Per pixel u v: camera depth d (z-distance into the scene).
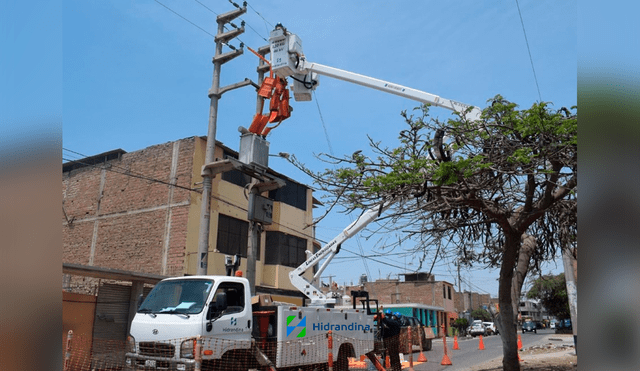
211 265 21.27
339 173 9.15
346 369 11.38
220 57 17.73
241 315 9.20
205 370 8.36
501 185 9.23
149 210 22.25
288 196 27.27
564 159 7.95
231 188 23.45
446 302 57.38
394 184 8.32
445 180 8.01
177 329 8.38
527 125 7.69
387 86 12.49
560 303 46.88
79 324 14.82
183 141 22.41
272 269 25.25
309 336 10.45
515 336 11.08
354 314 11.95
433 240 11.42
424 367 16.31
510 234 10.37
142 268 21.47
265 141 16.19
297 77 13.85
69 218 24.81
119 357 9.51
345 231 15.95
